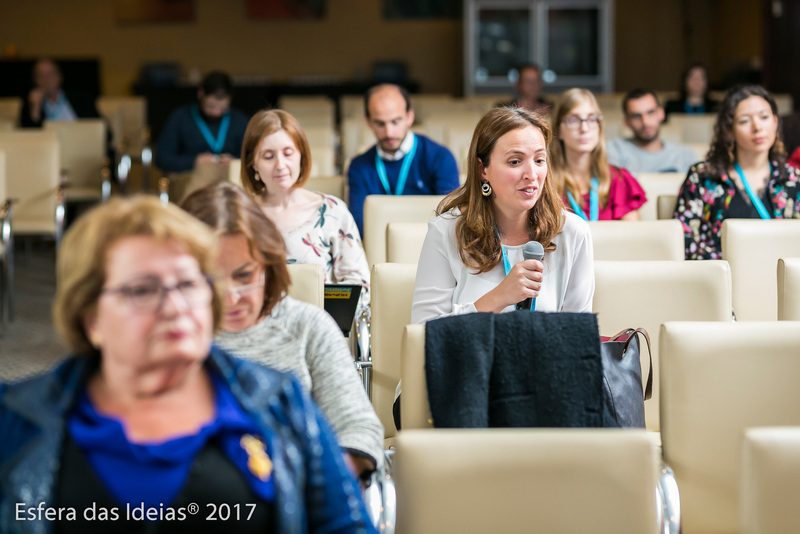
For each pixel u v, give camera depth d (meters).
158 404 1.79
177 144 9.89
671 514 2.46
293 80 19.88
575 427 2.62
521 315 2.71
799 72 15.01
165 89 17.98
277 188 4.58
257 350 2.64
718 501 2.81
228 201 2.50
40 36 20.17
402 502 2.15
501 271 3.38
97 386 1.79
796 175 5.37
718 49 20.53
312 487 1.90
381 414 3.57
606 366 2.95
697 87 13.10
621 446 2.14
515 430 2.18
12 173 8.52
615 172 5.64
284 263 2.57
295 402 1.90
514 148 3.25
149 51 20.36
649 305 3.64
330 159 7.92
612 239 4.44
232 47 20.50
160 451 1.73
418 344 2.70
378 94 6.27
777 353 2.82
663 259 4.44
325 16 20.58
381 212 5.25
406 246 4.42
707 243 5.41
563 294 3.37
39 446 1.70
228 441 1.79
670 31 20.91
